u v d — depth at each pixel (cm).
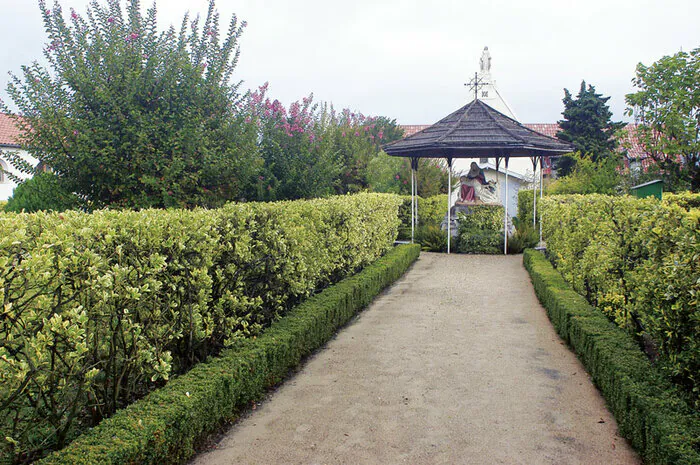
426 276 1276
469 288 1111
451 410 496
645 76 1734
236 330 595
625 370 452
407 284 1172
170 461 376
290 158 1209
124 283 391
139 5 868
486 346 696
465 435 446
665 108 1708
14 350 321
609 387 478
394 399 524
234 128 892
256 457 413
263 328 651
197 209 585
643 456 383
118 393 410
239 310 589
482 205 1719
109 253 395
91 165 750
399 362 636
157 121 801
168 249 462
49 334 325
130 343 425
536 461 402
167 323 461
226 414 458
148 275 425
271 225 652
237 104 938
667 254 454
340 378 585
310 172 1219
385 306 950
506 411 492
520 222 2066
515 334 752
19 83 760
